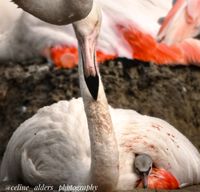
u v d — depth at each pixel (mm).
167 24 13539
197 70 13508
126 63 13227
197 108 13164
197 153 10625
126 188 9445
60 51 13109
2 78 13164
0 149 12430
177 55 13422
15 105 12891
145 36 13398
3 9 13453
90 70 8727
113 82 13023
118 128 9992
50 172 9578
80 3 7453
